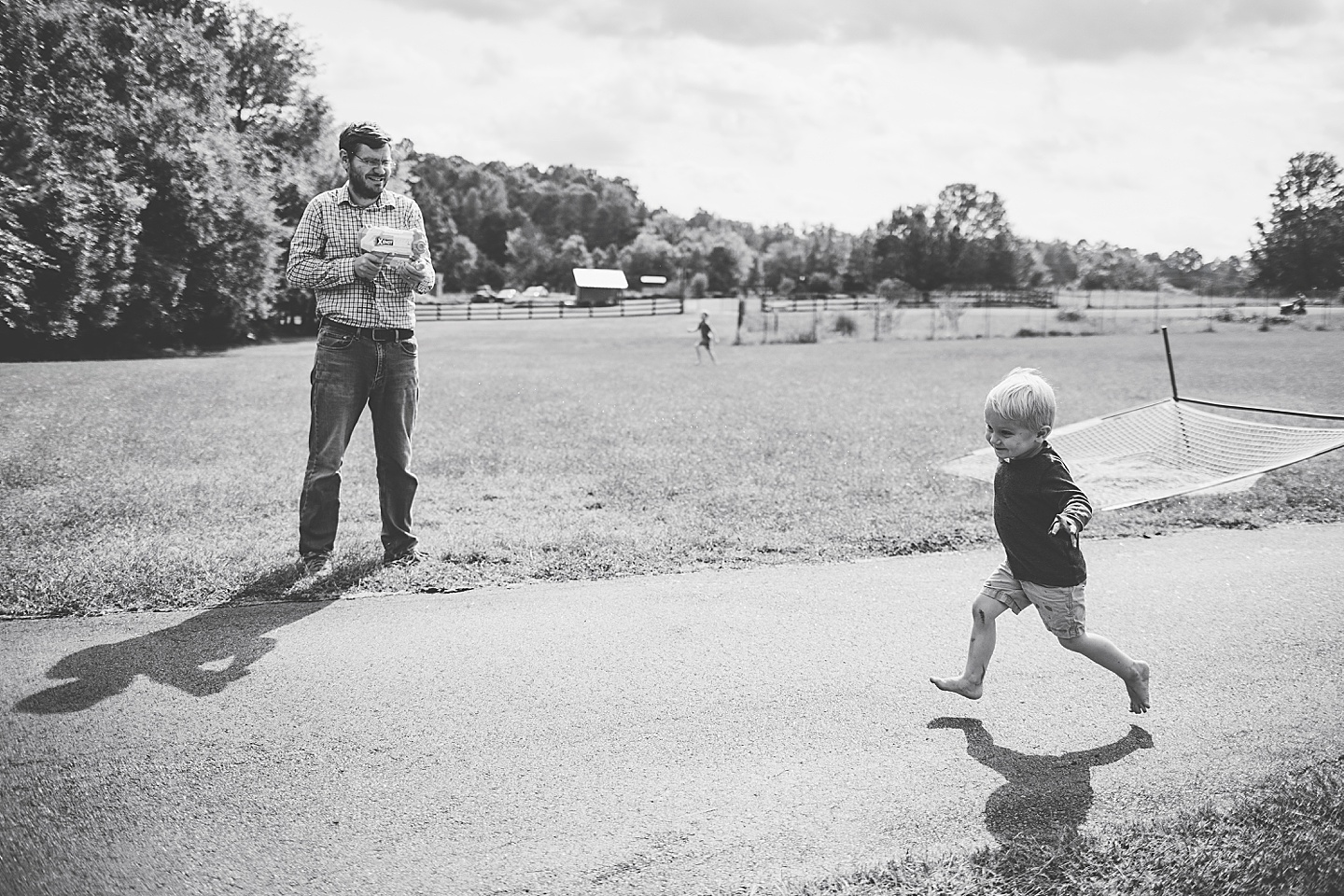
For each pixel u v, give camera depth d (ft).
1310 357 85.20
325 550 18.52
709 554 19.66
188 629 15.12
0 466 28.84
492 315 222.48
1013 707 12.59
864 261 429.79
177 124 103.45
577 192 604.49
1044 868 8.93
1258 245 230.07
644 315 226.58
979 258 400.06
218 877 8.77
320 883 8.70
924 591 17.60
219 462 30.73
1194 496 25.13
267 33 153.38
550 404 50.16
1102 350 102.22
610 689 13.07
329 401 17.99
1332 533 22.15
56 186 77.41
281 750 11.19
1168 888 8.89
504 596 17.03
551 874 8.84
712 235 496.23
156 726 11.75
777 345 120.57
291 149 159.33
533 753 11.21
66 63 86.58
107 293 89.25
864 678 13.53
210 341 121.60
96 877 8.74
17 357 86.89
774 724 12.03
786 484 27.68
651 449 34.55
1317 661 14.23
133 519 22.35
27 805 9.91
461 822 9.71
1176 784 10.50
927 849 9.19
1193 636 15.33
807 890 8.54
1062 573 11.60
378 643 14.66
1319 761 11.02
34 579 16.98
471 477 28.89
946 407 49.90
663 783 10.54
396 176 197.88
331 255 17.81
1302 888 9.20
